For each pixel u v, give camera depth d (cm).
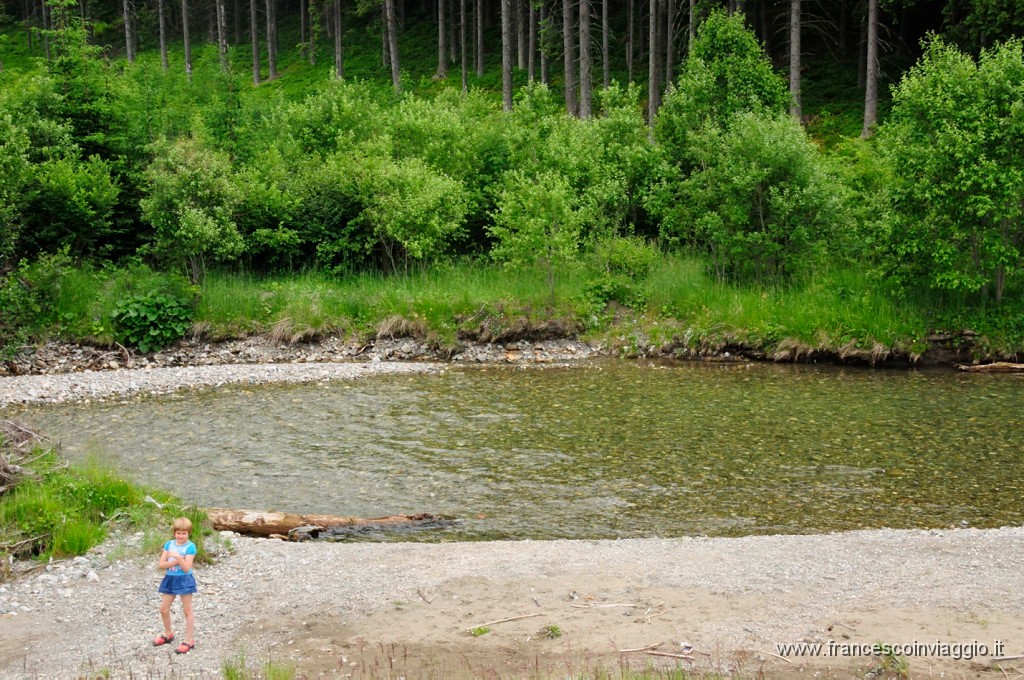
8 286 2169
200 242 2283
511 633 696
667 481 1221
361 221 2589
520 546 954
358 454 1363
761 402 1708
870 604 749
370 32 6075
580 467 1291
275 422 1564
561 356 2242
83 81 2708
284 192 2664
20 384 1858
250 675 623
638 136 2805
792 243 2350
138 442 1430
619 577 830
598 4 5628
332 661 650
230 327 2294
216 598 792
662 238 2681
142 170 2638
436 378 1978
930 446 1375
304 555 920
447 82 5275
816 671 619
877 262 2325
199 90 3666
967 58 2083
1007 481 1197
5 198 2166
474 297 2380
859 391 1802
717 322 2245
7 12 7544
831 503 1120
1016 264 2047
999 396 1734
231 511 1049
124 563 877
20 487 991
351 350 2258
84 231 2450
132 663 656
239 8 7075
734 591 787
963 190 1947
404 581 826
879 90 3938
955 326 2081
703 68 2808
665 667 627
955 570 837
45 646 692
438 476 1252
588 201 2572
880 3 3541
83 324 2192
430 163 2822
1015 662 629
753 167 2284
